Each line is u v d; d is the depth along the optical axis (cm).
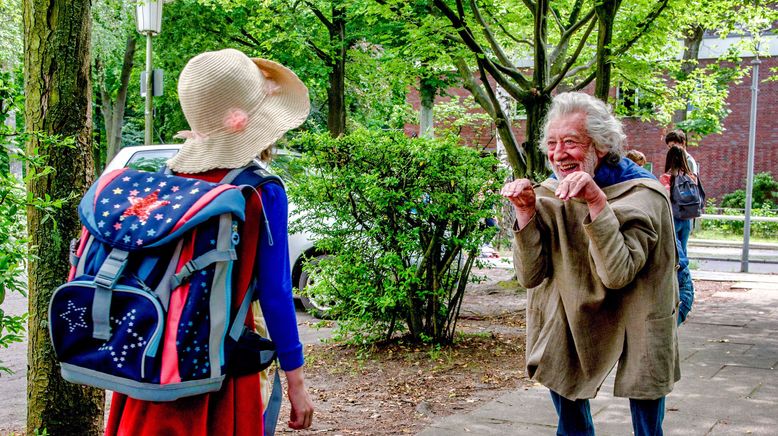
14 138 342
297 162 673
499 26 1179
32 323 360
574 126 285
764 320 859
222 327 207
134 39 2422
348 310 686
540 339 301
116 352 202
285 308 224
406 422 475
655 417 288
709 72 2411
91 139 365
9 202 321
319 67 1573
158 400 201
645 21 969
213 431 218
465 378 586
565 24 1278
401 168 660
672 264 284
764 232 2288
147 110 1430
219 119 233
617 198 286
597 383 287
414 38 941
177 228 206
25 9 352
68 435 365
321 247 679
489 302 1016
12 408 540
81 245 220
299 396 228
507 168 688
